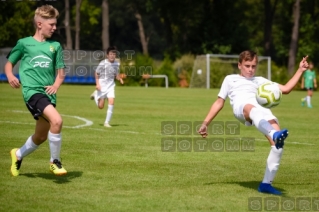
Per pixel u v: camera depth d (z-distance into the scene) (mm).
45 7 20922
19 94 73500
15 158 21109
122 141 31594
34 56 20641
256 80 20594
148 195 18703
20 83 20922
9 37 139250
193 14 154000
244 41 152000
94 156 26266
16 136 32344
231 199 18359
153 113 51656
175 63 124938
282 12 163000
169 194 18922
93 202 17641
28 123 39031
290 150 29984
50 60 20781
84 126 38781
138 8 180250
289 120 48844
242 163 25297
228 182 21031
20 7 140875
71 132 35156
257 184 20750
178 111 54531
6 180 20438
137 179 21250
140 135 34469
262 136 35656
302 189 20078
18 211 16469
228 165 24734
